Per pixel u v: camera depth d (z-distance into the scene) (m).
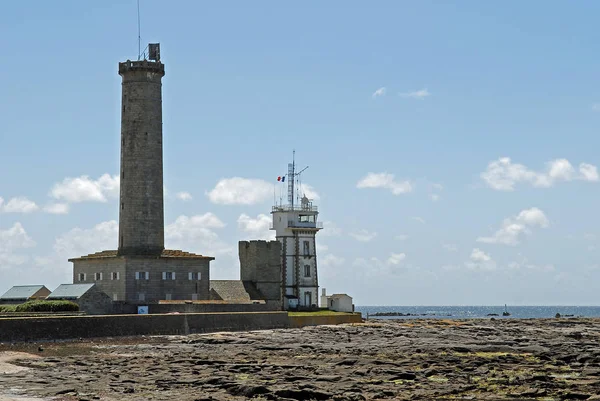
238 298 147.38
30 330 85.62
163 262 126.81
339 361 73.19
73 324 90.12
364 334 110.12
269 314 116.94
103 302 112.12
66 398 53.34
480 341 99.31
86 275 130.62
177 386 58.38
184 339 97.44
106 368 69.12
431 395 53.88
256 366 68.75
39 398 53.34
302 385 58.09
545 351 83.38
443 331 119.62
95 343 89.81
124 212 126.56
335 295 167.88
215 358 77.00
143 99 127.19
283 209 166.25
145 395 54.44
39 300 114.56
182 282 128.50
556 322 171.38
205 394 54.78
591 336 113.38
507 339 104.12
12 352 79.50
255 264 157.25
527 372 65.31
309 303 166.38
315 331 113.12
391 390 55.72
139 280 124.50
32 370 68.44
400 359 75.19
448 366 69.06
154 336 97.75
